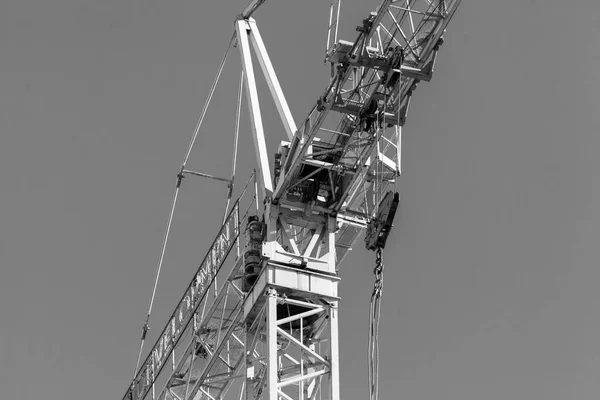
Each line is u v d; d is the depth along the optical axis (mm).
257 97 68062
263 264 63875
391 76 61062
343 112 62500
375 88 61875
